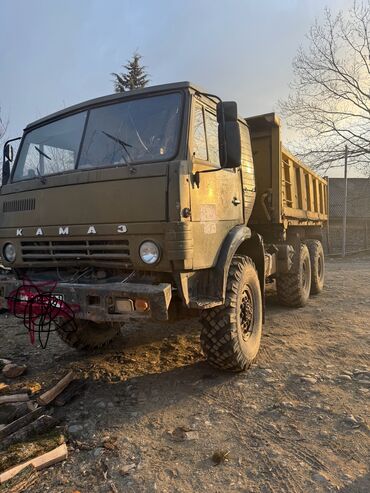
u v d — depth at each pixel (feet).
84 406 13.00
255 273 16.07
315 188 30.78
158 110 13.20
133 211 12.03
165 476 9.59
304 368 15.34
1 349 18.53
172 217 11.57
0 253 15.48
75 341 17.03
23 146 16.15
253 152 21.04
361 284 34.71
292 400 12.89
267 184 20.86
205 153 13.61
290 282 24.52
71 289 12.34
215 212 13.83
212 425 11.62
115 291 11.64
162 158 12.46
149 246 11.84
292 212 23.34
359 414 11.87
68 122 14.83
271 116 19.71
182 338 19.34
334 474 9.44
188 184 11.98
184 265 11.60
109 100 14.07
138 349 17.98
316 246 29.19
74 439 11.19
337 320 22.21
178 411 12.50
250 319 15.93
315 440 10.75
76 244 13.23
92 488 9.29
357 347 17.56
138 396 13.55
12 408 12.83
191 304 12.38
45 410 12.75
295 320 22.43
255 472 9.61
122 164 12.82
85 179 12.84
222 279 13.57
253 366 15.61
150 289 11.30
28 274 14.93
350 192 75.56
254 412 12.26
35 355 17.67
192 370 15.48
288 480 9.29
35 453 10.31
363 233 72.18
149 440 11.03
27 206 14.38
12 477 9.33
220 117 12.53
